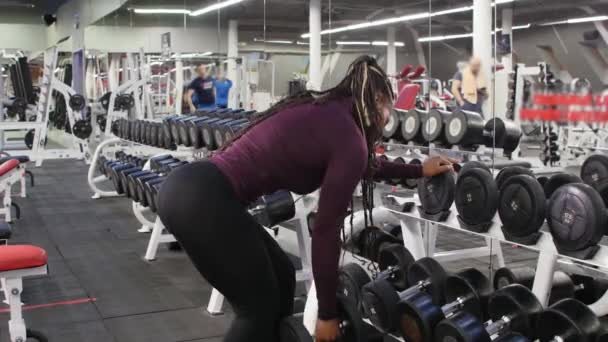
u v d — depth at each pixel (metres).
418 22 2.84
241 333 1.40
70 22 12.55
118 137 6.04
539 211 1.83
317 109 1.40
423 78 2.81
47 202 5.80
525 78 2.24
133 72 7.68
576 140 2.07
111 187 6.64
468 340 1.86
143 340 2.57
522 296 1.94
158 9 7.80
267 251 1.46
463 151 2.52
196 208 1.38
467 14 2.51
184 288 3.25
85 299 3.08
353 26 3.53
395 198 2.45
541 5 2.17
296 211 2.88
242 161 1.43
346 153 1.34
